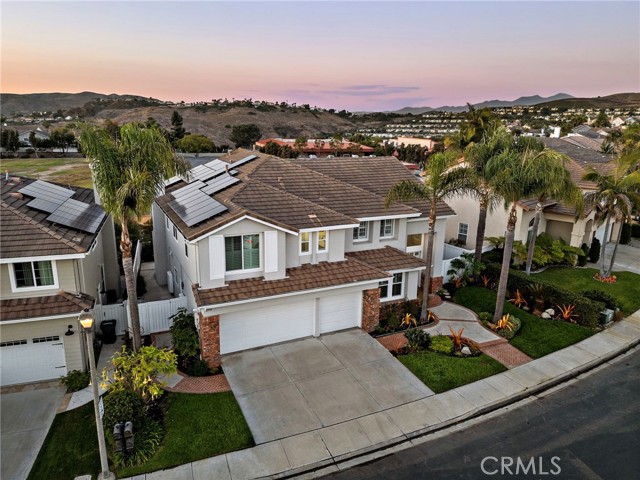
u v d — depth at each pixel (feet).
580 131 276.82
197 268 56.24
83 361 54.75
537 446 43.96
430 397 51.29
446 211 82.33
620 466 41.29
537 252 98.07
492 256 98.07
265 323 61.11
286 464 40.83
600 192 87.71
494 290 82.33
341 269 66.13
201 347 56.29
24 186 68.49
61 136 304.71
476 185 67.21
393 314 70.08
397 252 76.64
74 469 39.96
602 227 121.08
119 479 38.58
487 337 66.44
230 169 85.51
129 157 53.26
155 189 53.72
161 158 53.78
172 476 39.06
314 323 64.23
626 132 141.79
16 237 52.37
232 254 58.85
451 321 72.02
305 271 64.13
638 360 61.62
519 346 63.87
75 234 57.98
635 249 117.80
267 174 80.28
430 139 389.60
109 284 82.12
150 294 84.94
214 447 42.65
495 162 65.26
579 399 52.19
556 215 105.50
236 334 59.47
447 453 42.86
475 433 45.85
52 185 74.64
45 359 53.42
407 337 63.72
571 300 71.97
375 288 66.69
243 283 58.75
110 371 55.52
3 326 50.44
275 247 59.82
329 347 61.82
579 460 42.04
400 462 41.63
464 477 39.75
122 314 65.31
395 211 76.13
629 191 88.43
